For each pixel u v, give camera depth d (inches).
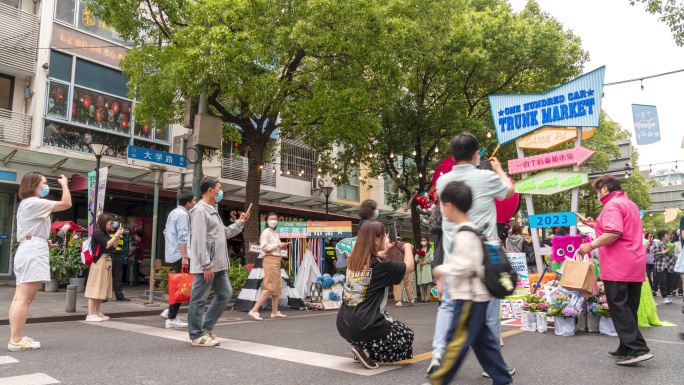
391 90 526.9
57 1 596.1
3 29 545.6
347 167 756.0
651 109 435.5
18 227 206.2
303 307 413.7
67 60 600.4
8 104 565.6
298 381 149.7
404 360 175.6
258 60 450.9
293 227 455.2
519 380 150.6
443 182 149.3
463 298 115.3
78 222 615.8
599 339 232.7
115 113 642.2
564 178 351.9
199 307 213.5
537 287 286.8
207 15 439.2
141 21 490.6
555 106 362.3
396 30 482.6
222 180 741.9
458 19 643.5
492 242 116.2
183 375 157.0
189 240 290.4
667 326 280.2
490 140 693.9
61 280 488.4
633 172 1360.7
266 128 536.1
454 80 675.4
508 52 645.9
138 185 583.2
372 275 170.7
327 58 493.4
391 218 1043.3
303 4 460.8
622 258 175.6
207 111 486.0
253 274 405.7
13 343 199.5
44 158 544.4
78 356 187.8
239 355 190.5
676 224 2169.0
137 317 342.6
